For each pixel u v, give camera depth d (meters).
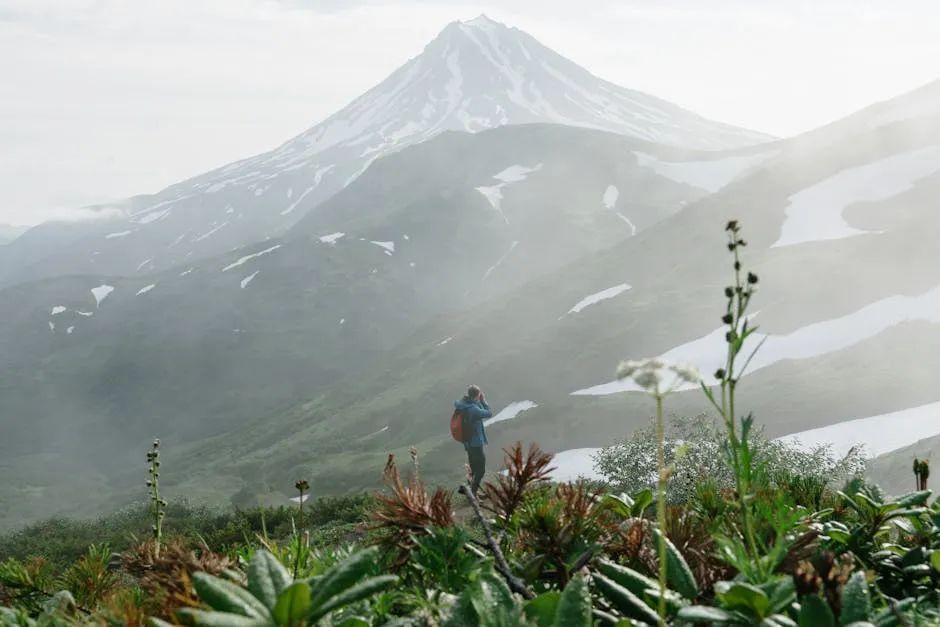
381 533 2.72
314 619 1.61
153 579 2.35
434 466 94.19
